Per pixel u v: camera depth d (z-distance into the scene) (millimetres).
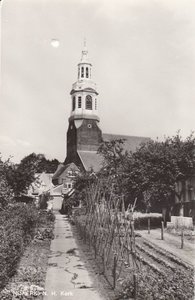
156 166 29984
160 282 9375
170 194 31734
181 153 29922
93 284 11406
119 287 10883
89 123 84250
